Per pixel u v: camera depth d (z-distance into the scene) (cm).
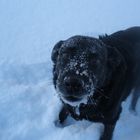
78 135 100
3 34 151
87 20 162
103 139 99
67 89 80
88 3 176
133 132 102
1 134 99
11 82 120
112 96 91
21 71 126
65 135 100
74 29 155
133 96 111
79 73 80
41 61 133
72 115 97
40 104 110
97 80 86
